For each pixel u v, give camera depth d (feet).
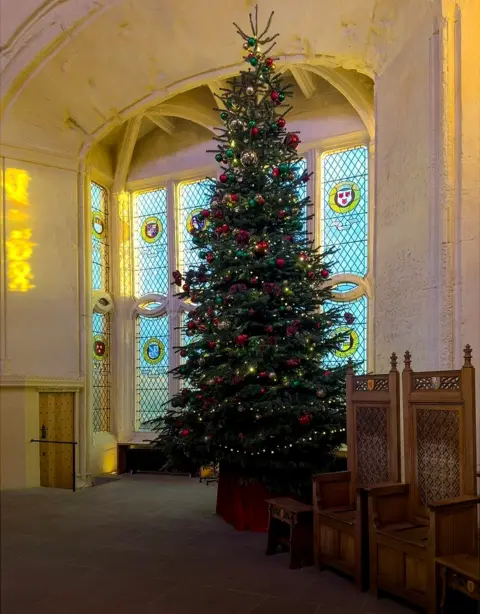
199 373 18.03
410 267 16.63
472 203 14.94
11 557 13.91
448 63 15.33
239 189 18.37
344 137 27.27
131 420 30.89
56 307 26.48
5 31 23.73
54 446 25.84
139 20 22.34
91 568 13.03
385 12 18.66
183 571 12.82
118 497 22.20
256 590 11.57
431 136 15.57
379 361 18.81
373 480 13.03
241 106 18.70
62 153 27.25
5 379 24.16
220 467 18.79
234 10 21.43
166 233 31.68
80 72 24.64
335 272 27.27
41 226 26.37
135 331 31.81
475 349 14.47
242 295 16.67
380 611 10.44
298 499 17.21
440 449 11.37
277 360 16.76
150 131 32.53
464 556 9.71
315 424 16.84
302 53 22.93
